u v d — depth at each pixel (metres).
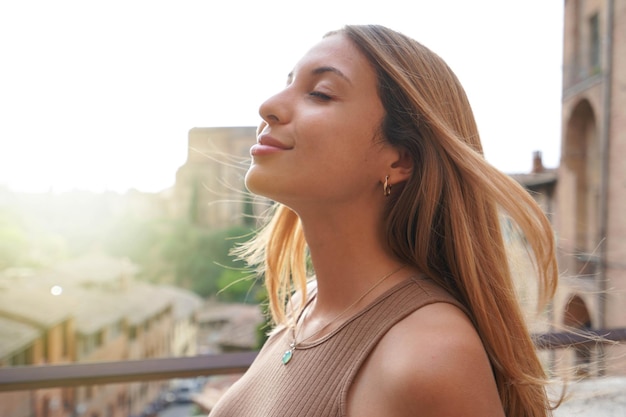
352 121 0.69
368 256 0.73
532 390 0.72
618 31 8.45
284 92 0.73
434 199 0.71
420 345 0.56
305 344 0.72
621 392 1.00
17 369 1.29
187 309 27.52
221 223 32.09
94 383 1.31
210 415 0.83
